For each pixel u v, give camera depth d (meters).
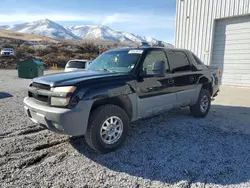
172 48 4.79
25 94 8.54
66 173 2.82
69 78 3.39
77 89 3.12
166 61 4.45
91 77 3.45
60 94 3.10
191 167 3.02
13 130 4.30
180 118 5.40
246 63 10.54
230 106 6.91
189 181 2.69
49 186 2.52
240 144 3.84
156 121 5.13
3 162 3.04
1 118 5.09
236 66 10.94
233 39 10.90
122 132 3.60
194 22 12.30
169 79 4.37
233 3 10.51
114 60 4.34
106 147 3.40
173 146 3.71
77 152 3.44
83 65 11.74
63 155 3.33
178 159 3.25
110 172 2.87
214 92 6.00
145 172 2.89
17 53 32.31
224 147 3.70
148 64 4.11
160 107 4.25
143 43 5.29
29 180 2.63
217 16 11.20
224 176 2.81
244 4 10.11
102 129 3.37
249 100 7.81
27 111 3.58
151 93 4.02
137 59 4.00
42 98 3.38
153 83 4.04
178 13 13.12
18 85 11.66
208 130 4.55
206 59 11.92
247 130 4.60
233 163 3.15
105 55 4.72
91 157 3.29
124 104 3.71
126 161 3.18
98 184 2.59
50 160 3.15
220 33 11.38
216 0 11.18
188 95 4.92
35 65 16.77
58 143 3.77
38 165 3.00
